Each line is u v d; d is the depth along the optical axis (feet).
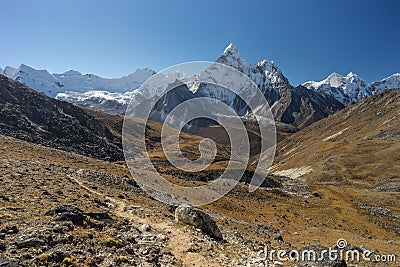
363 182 372.79
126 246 46.91
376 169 396.16
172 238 58.65
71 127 352.08
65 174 111.75
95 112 550.77
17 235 39.42
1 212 48.01
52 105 388.98
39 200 62.34
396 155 416.87
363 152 461.78
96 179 116.78
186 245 55.26
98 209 68.69
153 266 42.42
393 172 375.25
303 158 533.55
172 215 82.17
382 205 261.65
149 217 73.56
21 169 96.68
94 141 352.49
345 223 187.42
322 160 477.36
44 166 117.70
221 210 148.05
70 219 50.67
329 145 546.26
